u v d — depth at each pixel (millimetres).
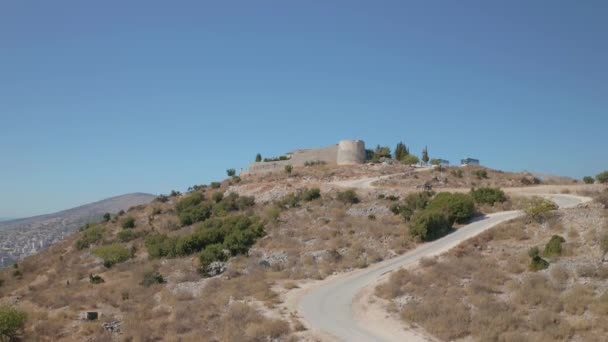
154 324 28375
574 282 26469
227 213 68562
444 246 39812
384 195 62844
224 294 32594
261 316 26562
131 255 57156
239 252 46625
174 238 56031
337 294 30516
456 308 24594
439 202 49938
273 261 42000
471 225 46344
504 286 27781
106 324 29969
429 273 31406
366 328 24125
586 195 57281
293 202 63656
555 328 20984
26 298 43969
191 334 25500
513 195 58969
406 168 92375
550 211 41188
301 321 25562
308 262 39906
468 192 59812
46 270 61750
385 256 40000
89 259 60500
